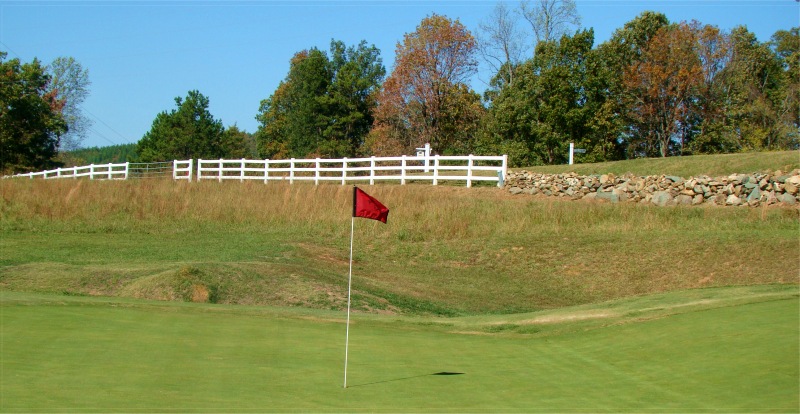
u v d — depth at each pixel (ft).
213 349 26.58
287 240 71.46
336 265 62.13
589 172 91.76
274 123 254.47
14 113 215.72
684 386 21.34
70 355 24.43
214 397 19.97
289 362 25.07
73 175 145.59
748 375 21.47
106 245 67.26
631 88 160.25
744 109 155.33
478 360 26.45
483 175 105.19
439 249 67.87
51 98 260.21
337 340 29.68
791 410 18.12
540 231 69.62
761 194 72.08
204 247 66.64
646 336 28.35
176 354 25.40
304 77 219.61
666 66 155.53
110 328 29.37
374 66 245.45
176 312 34.42
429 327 34.06
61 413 17.69
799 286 38.83
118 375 22.07
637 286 54.65
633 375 23.34
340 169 104.83
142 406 18.67
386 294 51.39
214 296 45.57
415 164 154.40
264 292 46.91
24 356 23.98
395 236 72.13
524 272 60.80
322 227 77.15
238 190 92.79
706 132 157.69
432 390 21.74
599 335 29.96
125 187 96.37
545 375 23.90
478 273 61.52
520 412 19.20
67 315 31.60
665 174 83.66
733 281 51.93
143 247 66.23
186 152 248.52
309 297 46.50
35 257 58.75
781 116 155.94
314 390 21.31
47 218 82.02
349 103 215.31
